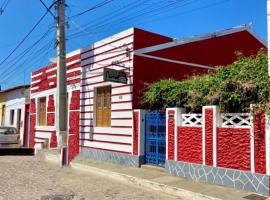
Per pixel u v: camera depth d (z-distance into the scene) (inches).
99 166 485.1
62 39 566.9
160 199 321.4
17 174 454.0
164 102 446.9
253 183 315.9
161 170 426.9
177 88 423.8
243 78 333.4
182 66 549.0
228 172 338.6
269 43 322.0
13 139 857.5
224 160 345.4
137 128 473.7
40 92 833.5
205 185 346.3
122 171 436.1
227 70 358.0
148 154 463.8
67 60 675.4
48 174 458.9
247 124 329.4
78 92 631.2
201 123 375.9
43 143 770.2
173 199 323.0
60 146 556.1
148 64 504.7
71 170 498.9
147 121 468.1
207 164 361.7
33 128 859.4
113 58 532.7
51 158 605.9
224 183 341.4
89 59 601.3
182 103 417.4
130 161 481.1
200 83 394.3
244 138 328.5
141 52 498.0
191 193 317.7
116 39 527.2
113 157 518.6
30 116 884.6
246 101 335.3
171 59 534.9
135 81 487.8
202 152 368.8
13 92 1063.0
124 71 498.0
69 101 661.3
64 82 565.3
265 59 334.3
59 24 567.8
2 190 346.0
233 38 638.5
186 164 385.1
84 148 597.6
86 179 422.3
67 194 333.1
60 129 557.6
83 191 350.0
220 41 614.9
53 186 373.4
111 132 529.3
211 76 394.0
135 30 495.5
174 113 407.5
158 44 523.2
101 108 571.5
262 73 322.7
